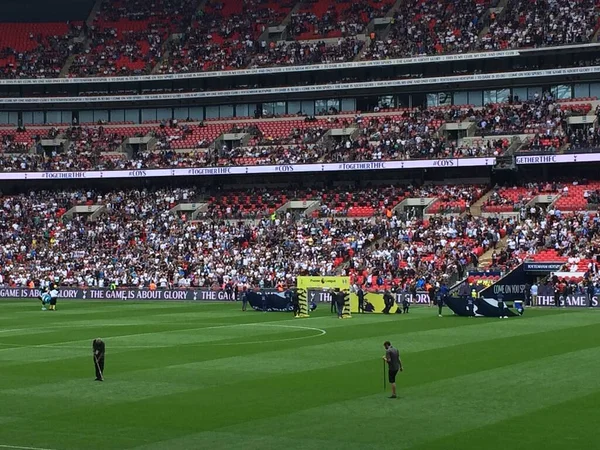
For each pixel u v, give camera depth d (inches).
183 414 1357.0
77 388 1594.5
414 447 1143.0
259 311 3412.9
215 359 1958.7
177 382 1647.4
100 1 6003.9
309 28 5423.2
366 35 5260.8
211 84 5398.6
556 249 3909.9
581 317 2957.7
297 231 4495.6
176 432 1239.5
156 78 5349.4
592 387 1546.5
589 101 4751.5
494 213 4340.6
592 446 1138.7
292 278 4092.0
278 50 5315.0
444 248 4097.0
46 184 5324.8
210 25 5639.8
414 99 5132.9
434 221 4328.3
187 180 5177.2
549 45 4756.4
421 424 1270.9
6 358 2018.9
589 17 4825.3
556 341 2219.5
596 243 3902.6
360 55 5142.7
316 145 4972.9
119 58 5551.2
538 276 3823.8
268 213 4697.3
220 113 5433.1
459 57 4879.4
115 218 4884.4
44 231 4845.0
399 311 3208.7
